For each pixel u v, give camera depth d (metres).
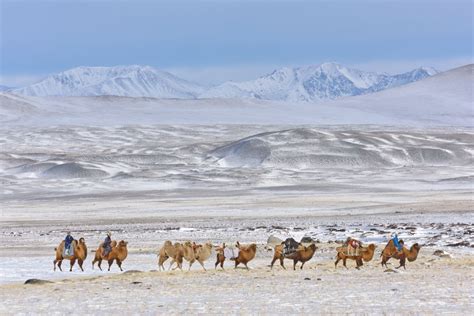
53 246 43.62
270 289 20.58
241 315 15.97
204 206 89.81
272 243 41.00
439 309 16.33
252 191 119.12
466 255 33.28
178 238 46.88
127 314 16.41
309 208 82.69
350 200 94.31
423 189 116.06
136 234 51.28
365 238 44.03
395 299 18.00
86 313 16.66
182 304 17.81
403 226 54.06
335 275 24.66
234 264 31.56
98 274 28.62
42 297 19.69
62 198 112.88
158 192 119.62
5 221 72.88
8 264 32.81
